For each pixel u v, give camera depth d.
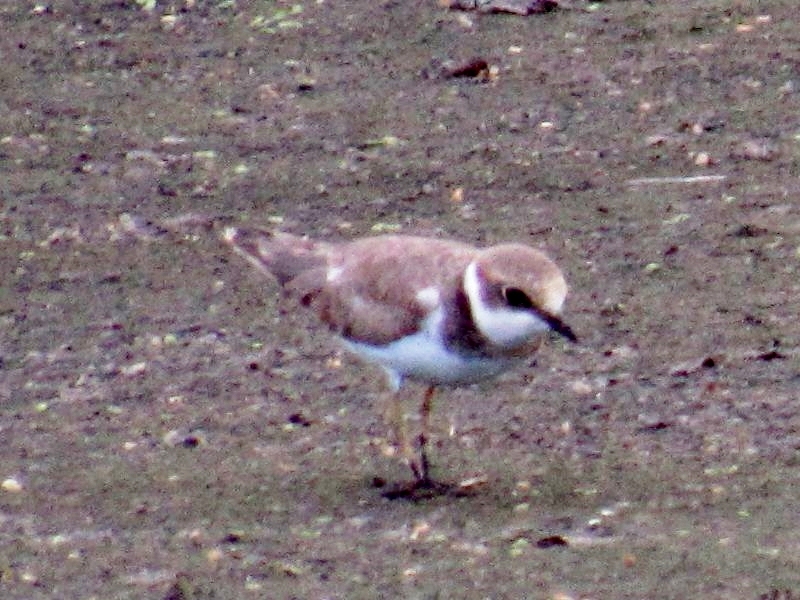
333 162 17.08
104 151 17.47
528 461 11.56
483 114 18.06
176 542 10.32
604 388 12.63
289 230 15.55
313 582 9.73
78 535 10.45
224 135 17.78
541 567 9.88
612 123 17.75
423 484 11.16
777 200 15.91
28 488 11.14
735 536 10.23
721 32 19.80
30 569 9.98
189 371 13.03
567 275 14.55
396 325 10.59
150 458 11.64
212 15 20.88
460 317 10.31
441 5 20.80
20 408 12.45
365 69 19.25
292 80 19.03
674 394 12.49
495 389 12.66
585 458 11.59
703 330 13.49
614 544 10.18
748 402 12.32
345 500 10.95
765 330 13.46
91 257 15.19
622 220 15.62
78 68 19.56
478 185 16.50
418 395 12.59
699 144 17.20
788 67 18.78
